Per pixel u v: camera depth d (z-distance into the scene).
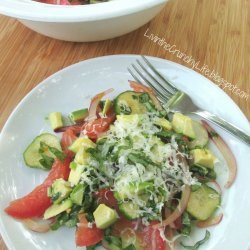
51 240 0.25
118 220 0.25
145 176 0.25
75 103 0.31
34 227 0.25
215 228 0.25
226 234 0.24
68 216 0.25
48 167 0.27
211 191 0.26
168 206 0.25
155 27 0.38
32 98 0.30
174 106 0.30
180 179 0.26
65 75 0.32
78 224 0.24
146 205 0.25
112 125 0.28
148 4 0.27
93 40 0.35
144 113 0.29
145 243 0.24
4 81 0.34
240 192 0.26
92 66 0.32
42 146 0.28
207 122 0.29
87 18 0.26
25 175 0.27
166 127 0.28
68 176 0.27
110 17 0.27
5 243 0.24
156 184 0.25
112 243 0.24
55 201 0.25
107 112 0.29
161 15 0.39
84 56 0.36
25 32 0.37
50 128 0.30
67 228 0.25
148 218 0.24
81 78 0.32
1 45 0.36
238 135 0.28
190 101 0.30
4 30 0.37
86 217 0.25
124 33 0.34
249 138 0.28
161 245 0.24
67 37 0.34
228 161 0.27
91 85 0.32
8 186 0.27
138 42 0.36
